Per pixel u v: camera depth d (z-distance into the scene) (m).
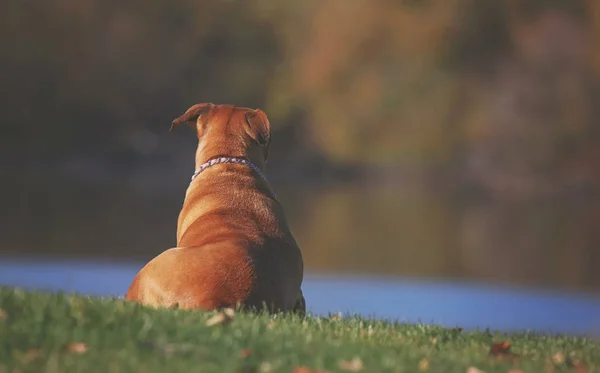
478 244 43.09
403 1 73.75
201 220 7.87
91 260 32.44
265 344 5.87
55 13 71.50
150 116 73.69
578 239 46.12
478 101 71.31
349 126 72.44
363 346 6.26
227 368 5.25
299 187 67.00
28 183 57.31
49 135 67.81
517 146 69.19
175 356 5.45
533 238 46.22
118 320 5.92
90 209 47.06
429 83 71.94
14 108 67.56
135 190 57.09
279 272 7.61
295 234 43.50
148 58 75.06
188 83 77.44
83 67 71.31
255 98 78.69
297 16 79.00
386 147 71.69
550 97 70.12
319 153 73.44
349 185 69.56
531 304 29.61
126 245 36.81
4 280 26.30
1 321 5.67
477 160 69.75
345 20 74.50
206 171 8.36
